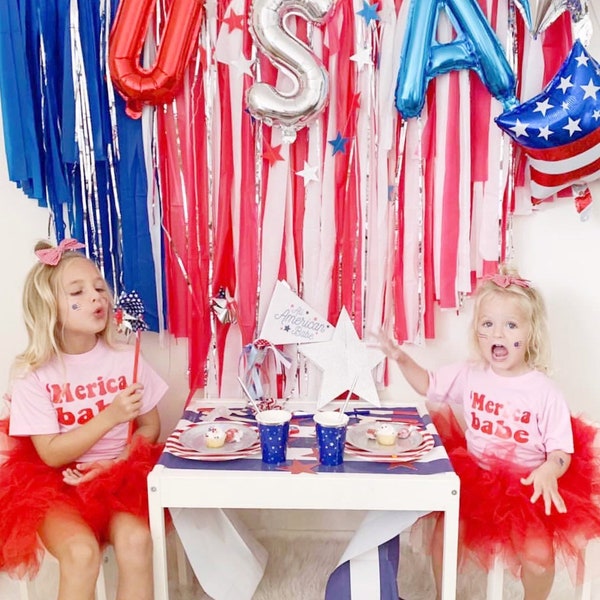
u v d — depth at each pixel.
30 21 1.48
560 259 1.65
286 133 1.50
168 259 1.60
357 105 1.53
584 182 1.49
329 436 1.23
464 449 1.45
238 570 1.43
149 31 1.53
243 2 1.50
